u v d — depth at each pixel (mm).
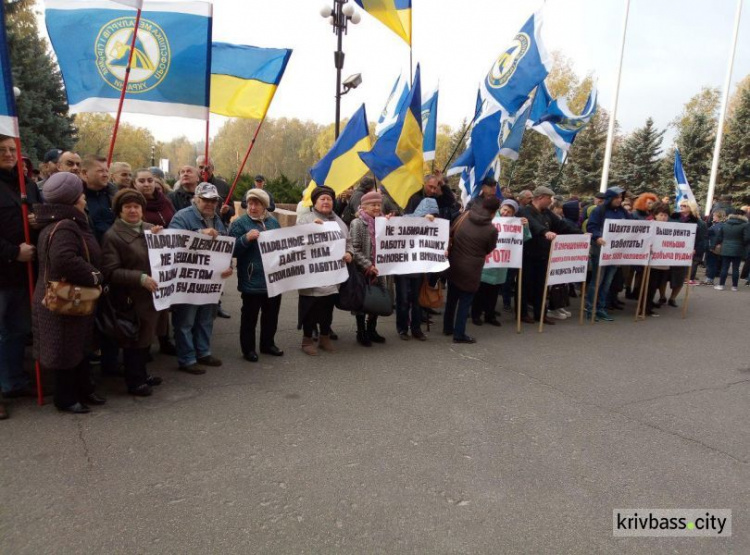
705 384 5133
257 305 5156
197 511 2762
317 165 6441
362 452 3469
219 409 4043
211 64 5262
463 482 3160
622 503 3016
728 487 3240
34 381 4367
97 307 3967
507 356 5750
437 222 5996
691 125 26312
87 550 2436
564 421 4113
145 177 5023
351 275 5488
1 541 2475
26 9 23500
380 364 5285
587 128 29578
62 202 3518
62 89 24094
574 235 7090
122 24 4770
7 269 3781
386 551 2520
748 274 12406
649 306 8391
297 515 2764
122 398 4180
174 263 4395
